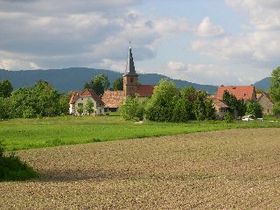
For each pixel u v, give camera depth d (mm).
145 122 132875
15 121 141250
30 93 178875
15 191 27672
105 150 55375
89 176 34969
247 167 40375
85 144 63562
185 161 44938
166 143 66000
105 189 28406
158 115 136500
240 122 134125
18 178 33062
